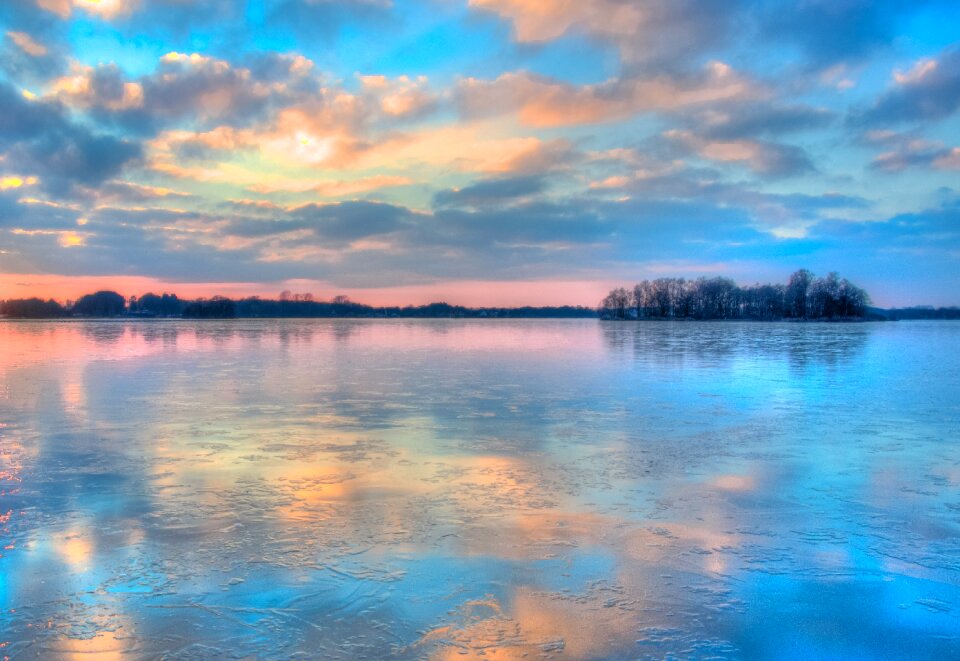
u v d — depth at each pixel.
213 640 5.59
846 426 14.85
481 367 29.16
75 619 5.94
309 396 19.69
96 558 7.22
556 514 8.62
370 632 5.71
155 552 7.38
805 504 9.07
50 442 13.10
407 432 14.11
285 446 12.71
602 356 35.59
